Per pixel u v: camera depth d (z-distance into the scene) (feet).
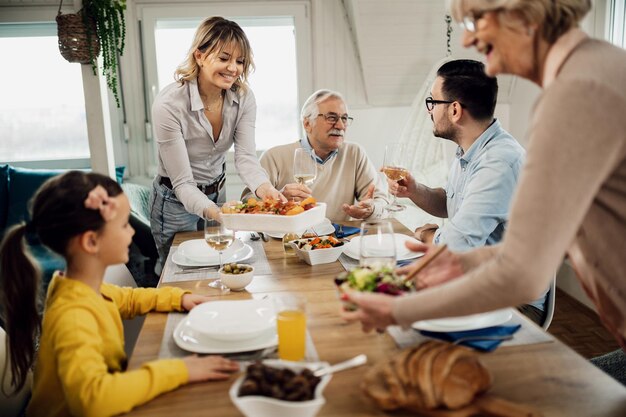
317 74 13.57
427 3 12.72
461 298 3.30
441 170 13.04
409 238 6.93
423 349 3.49
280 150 9.29
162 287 5.29
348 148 9.39
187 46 13.19
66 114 13.61
